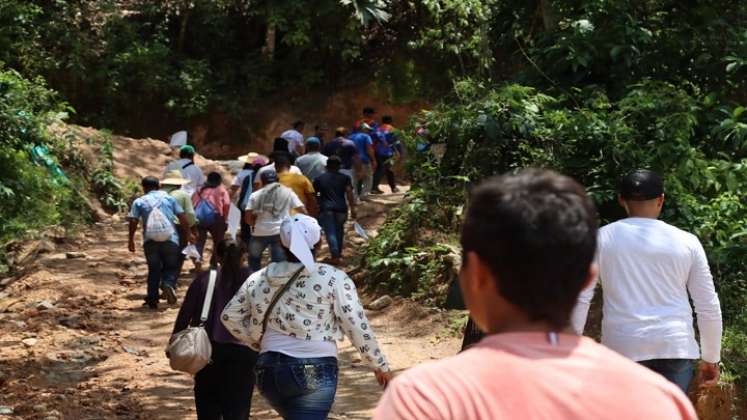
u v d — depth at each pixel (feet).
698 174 33.45
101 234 56.29
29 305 38.91
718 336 16.79
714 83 39.68
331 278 17.69
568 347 6.40
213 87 92.94
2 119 56.49
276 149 45.03
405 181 82.43
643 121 35.40
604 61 39.65
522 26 48.42
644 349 16.31
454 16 53.01
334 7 89.45
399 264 38.55
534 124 35.94
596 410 6.10
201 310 20.34
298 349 17.48
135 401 27.78
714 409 26.40
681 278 16.53
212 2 92.53
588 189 33.88
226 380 20.27
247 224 41.65
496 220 6.60
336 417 26.40
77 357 32.30
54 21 87.40
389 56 92.79
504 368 6.19
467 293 6.85
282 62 95.04
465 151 38.65
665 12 40.83
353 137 65.31
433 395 6.07
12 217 53.06
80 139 64.90
